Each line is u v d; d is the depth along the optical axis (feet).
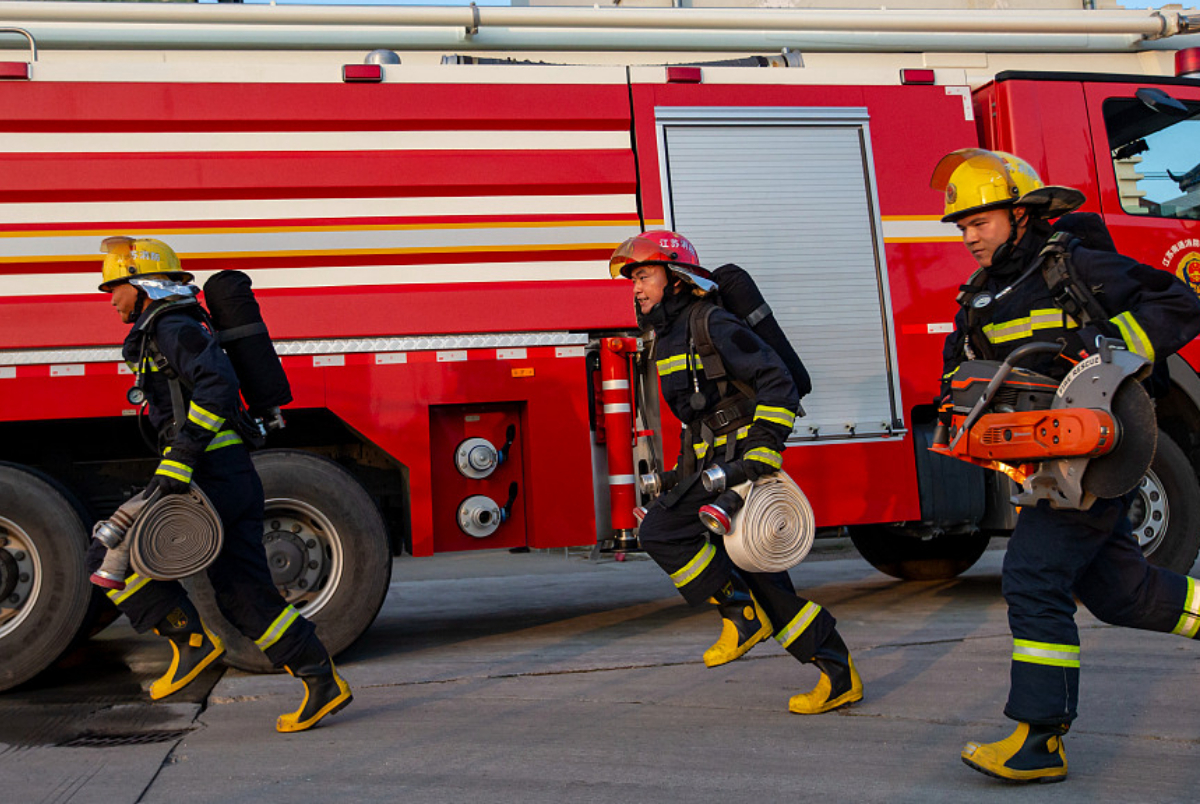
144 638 19.81
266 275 15.87
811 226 17.71
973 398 9.69
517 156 16.74
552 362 16.58
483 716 12.35
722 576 11.62
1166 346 8.83
